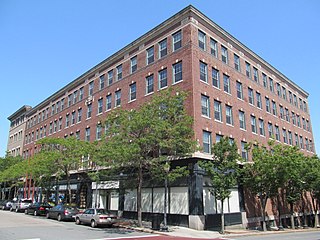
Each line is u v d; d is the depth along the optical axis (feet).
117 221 80.23
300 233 79.97
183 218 74.54
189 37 85.61
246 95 104.58
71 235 54.70
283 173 79.00
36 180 124.16
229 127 91.15
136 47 106.22
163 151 79.61
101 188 106.93
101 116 115.85
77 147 106.22
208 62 89.20
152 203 85.20
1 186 209.05
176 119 72.43
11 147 210.18
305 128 148.05
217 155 70.54
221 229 71.56
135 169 84.84
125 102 104.17
